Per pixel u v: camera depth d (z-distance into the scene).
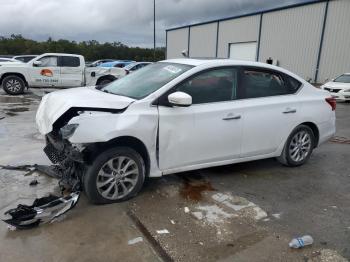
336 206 4.15
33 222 3.36
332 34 21.66
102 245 3.14
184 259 2.99
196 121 4.19
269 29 26.52
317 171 5.37
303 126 5.32
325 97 5.59
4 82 14.43
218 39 32.47
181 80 4.16
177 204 4.00
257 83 4.83
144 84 4.39
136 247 3.13
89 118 3.57
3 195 4.04
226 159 4.61
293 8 24.19
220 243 3.25
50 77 14.80
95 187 3.76
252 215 3.81
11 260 2.88
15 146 6.18
